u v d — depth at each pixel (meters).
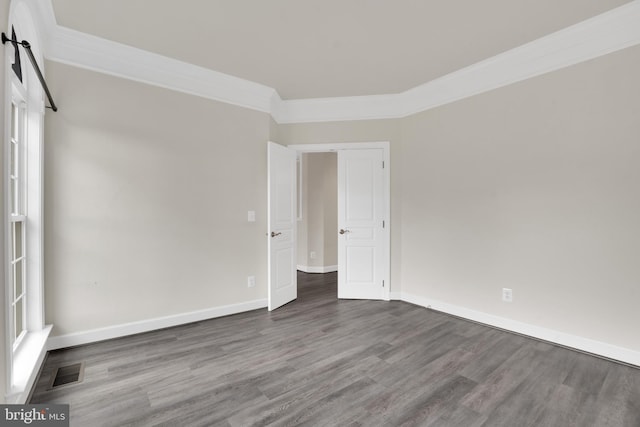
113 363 2.46
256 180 3.85
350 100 4.23
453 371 2.36
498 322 3.24
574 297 2.75
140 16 2.50
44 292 2.64
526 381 2.22
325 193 6.16
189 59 3.20
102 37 2.79
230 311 3.64
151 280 3.14
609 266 2.57
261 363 2.47
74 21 2.55
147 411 1.88
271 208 3.81
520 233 3.09
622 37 2.49
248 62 3.27
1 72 1.49
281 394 2.06
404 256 4.20
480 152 3.40
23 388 1.72
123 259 2.99
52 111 2.66
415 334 3.07
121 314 2.98
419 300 4.01
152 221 3.14
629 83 2.46
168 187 3.23
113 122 2.93
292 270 4.28
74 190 2.76
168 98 3.22
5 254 1.55
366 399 2.01
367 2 2.33
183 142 3.32
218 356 2.59
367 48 3.00
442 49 3.03
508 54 3.08
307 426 1.76
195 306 3.41
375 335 3.04
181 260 3.31
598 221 2.62
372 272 4.32
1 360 1.53
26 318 2.51
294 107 4.33
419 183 4.00
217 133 3.54
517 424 1.78
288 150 4.19
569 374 2.32
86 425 1.76
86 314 2.82
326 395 2.05
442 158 3.75
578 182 2.73
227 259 3.62
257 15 2.49
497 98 3.25
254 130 3.82
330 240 6.25
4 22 1.54
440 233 3.78
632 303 2.46
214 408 1.91
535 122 2.98
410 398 2.02
